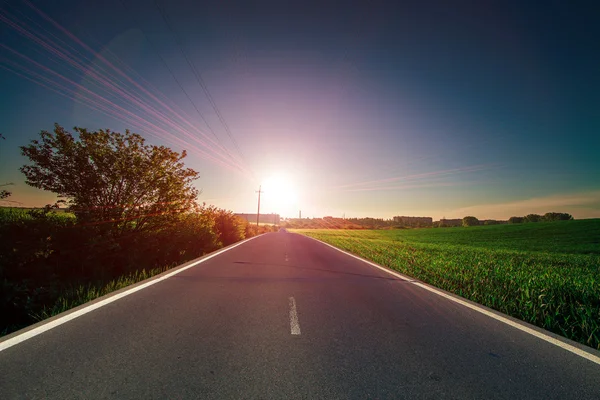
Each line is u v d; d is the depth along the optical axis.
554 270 8.98
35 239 6.09
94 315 3.88
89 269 6.96
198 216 11.81
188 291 5.33
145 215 8.34
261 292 5.42
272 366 2.62
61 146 6.83
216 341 3.14
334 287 6.02
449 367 2.69
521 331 3.65
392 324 3.83
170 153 8.63
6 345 2.89
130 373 2.44
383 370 2.60
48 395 2.11
